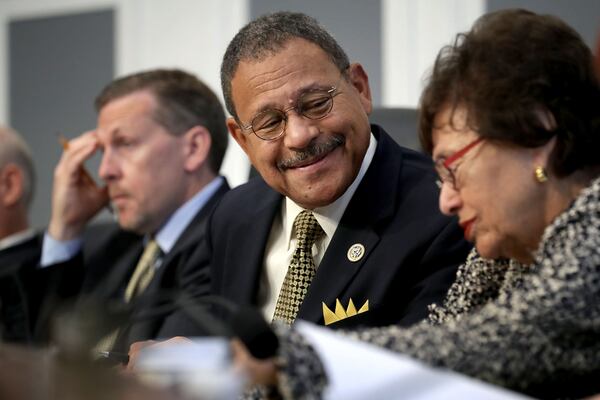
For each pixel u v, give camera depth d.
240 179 10.98
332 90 5.13
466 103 3.72
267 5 11.08
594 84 3.71
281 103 5.10
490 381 3.47
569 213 3.61
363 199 5.28
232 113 5.41
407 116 7.00
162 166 7.78
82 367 2.80
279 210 5.76
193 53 11.54
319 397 3.10
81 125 12.25
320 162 5.14
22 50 12.59
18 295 8.05
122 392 2.69
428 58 9.98
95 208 8.48
